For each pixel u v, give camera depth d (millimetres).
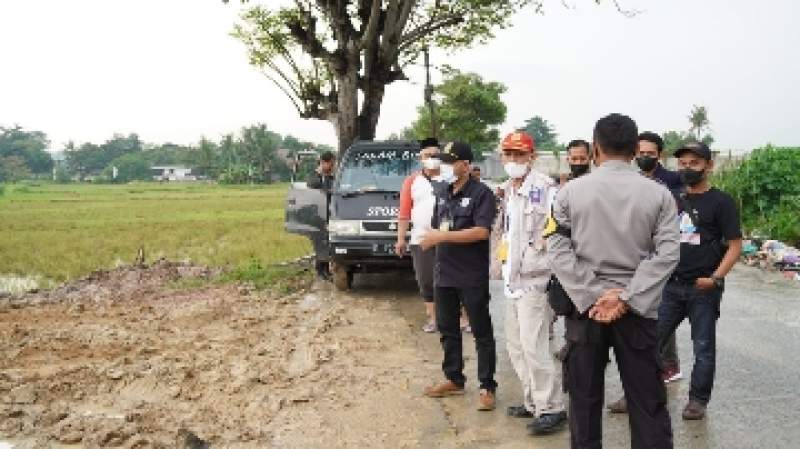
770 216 15781
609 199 3752
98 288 12375
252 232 25672
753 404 5867
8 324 9336
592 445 3861
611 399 6129
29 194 77625
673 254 3645
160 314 9891
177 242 22562
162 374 6816
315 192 11609
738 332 8328
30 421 5707
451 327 6047
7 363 7430
